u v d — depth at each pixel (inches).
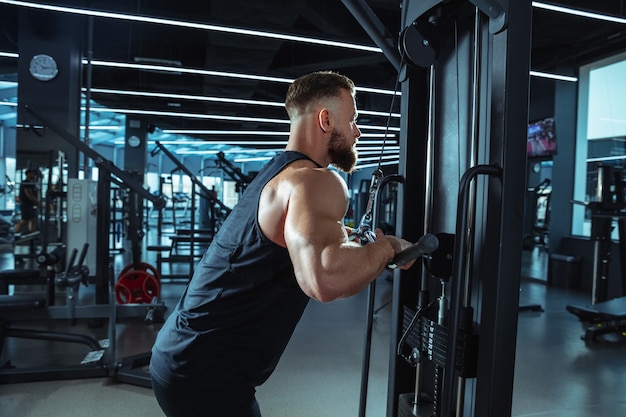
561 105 209.8
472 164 43.4
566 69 207.5
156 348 38.2
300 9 142.9
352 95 36.4
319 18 163.6
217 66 192.2
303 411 81.6
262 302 34.4
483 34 45.6
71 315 109.2
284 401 85.5
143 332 125.0
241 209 34.7
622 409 86.3
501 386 37.8
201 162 625.0
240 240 33.6
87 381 91.8
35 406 81.2
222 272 34.2
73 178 176.9
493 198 37.8
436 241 31.2
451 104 51.4
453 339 38.1
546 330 137.3
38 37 176.9
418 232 55.0
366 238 40.8
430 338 45.6
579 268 201.5
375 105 245.3
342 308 157.2
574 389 95.1
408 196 54.5
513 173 36.8
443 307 45.4
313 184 30.1
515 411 84.9
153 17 141.6
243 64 189.3
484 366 38.3
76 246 166.4
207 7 177.8
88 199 167.3
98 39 221.8
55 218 185.8
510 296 37.3
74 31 181.2
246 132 345.1
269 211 32.0
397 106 243.9
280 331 36.3
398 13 180.2
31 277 121.1
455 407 47.5
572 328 139.6
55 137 180.1
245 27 150.3
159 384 37.0
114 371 92.2
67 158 181.8
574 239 204.2
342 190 31.2
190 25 146.8
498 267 36.9
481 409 38.6
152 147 494.3
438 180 54.1
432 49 45.8
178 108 281.6
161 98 275.6
